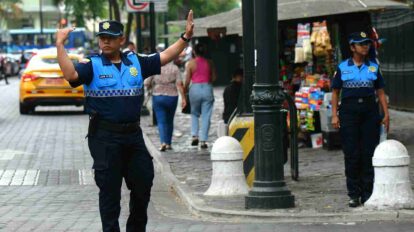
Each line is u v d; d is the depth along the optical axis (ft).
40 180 75.00
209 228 50.52
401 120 112.47
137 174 40.96
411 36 120.47
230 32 90.48
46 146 100.99
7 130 121.39
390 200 53.01
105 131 40.32
